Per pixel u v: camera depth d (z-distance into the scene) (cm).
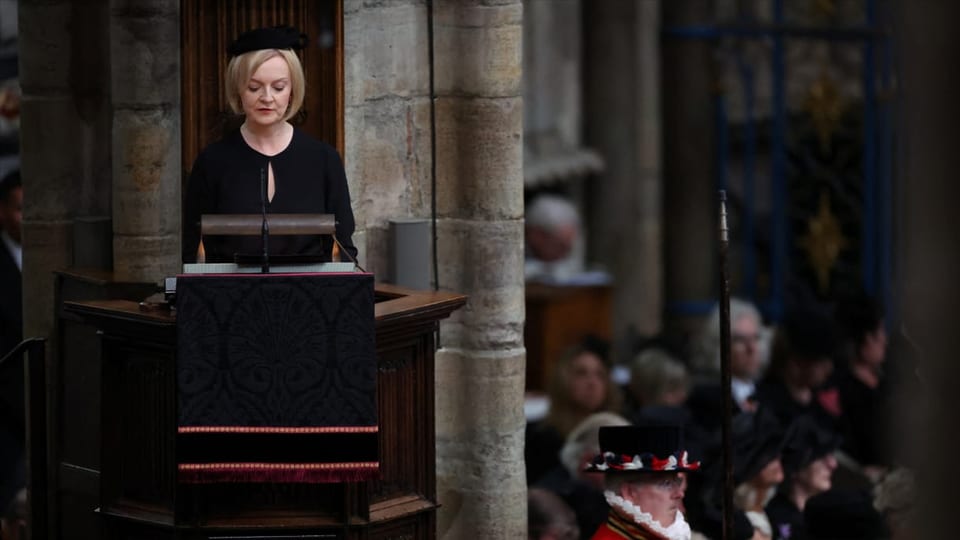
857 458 2239
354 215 1766
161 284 1700
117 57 1734
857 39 3247
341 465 1345
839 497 1822
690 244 3306
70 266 1880
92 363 1725
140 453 1417
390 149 1783
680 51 3291
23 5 1873
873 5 3238
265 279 1343
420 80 1778
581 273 3189
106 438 1436
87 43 1883
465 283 1781
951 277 936
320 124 1717
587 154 3297
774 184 3209
